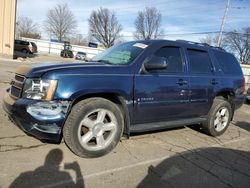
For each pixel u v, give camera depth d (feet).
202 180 12.87
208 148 17.30
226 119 20.42
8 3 75.41
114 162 13.58
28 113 12.28
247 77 74.23
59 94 12.39
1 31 76.54
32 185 10.75
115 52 16.60
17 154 13.10
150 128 15.64
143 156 14.70
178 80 16.43
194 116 18.47
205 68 18.76
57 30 250.37
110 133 14.14
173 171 13.42
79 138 13.10
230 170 14.35
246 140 20.26
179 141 17.84
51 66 13.44
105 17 247.70
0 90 28.09
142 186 11.67
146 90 14.93
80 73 13.05
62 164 12.67
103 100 13.73
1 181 10.75
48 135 12.52
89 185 11.27
